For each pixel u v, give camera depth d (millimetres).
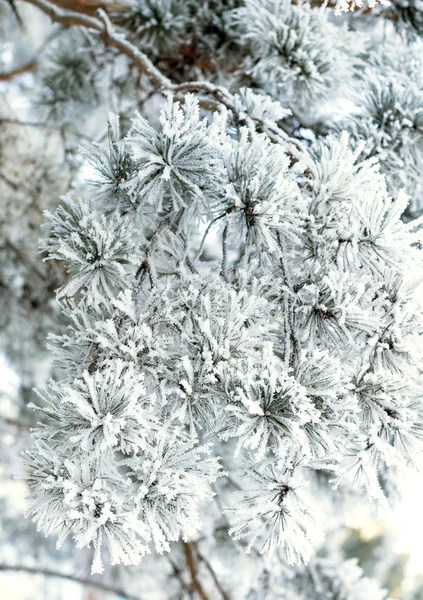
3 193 2953
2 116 3082
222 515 2449
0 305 3076
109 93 2547
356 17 2230
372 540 6359
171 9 2148
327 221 1522
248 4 1933
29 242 2988
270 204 1490
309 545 1418
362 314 1469
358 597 2482
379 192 1526
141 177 1504
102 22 2029
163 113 1519
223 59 2195
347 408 1430
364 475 1458
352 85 1935
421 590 6273
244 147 1527
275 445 1435
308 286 1495
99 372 1448
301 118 2043
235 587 2531
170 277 1552
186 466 1427
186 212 1575
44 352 3131
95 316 1520
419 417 1486
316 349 1440
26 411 3406
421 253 1516
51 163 2846
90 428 1401
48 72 2635
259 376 1435
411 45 2113
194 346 1470
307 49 1924
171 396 1467
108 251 1514
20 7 3561
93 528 1361
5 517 4355
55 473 1394
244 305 1473
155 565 2818
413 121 1821
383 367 1492
